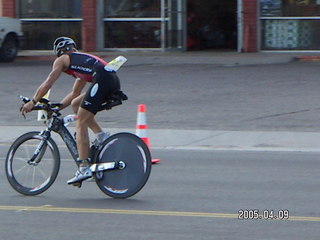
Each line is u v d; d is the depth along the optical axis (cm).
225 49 7300
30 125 3947
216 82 5231
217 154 3222
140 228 1977
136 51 7106
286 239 1853
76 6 7150
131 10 7069
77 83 2367
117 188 2331
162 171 2831
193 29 7269
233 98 4606
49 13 7212
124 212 2162
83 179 2330
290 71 5691
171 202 2291
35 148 2403
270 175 2736
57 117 2370
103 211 2175
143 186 2336
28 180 2400
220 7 7294
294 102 4428
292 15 6781
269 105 4359
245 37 6844
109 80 2283
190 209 2195
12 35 6562
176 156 3183
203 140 3538
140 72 5778
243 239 1856
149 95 4766
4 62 6556
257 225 1997
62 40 2302
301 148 3341
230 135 3619
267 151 3284
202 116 4088
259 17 6812
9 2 7200
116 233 1928
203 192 2439
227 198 2344
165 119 4025
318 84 5047
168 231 1942
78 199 2347
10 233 1939
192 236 1889
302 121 3903
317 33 6762
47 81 2277
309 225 1991
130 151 2319
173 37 7088
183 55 6775
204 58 6519
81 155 2320
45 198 2362
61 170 2878
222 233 1917
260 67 5956
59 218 2097
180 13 7081
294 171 2814
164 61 6400
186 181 2631
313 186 2530
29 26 7256
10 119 4109
